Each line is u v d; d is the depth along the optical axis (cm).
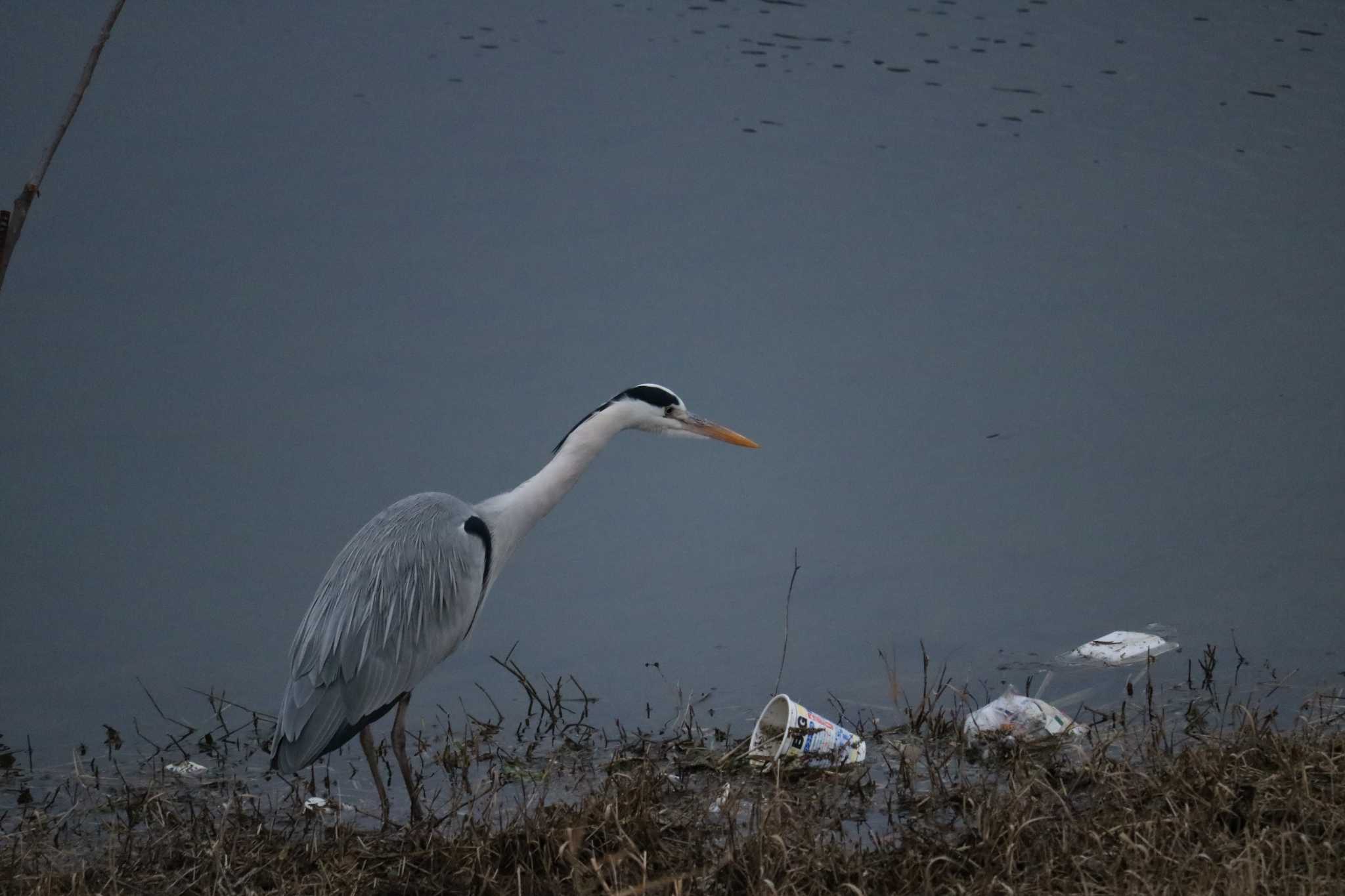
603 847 901
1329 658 1238
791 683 1269
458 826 991
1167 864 805
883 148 2223
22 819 1005
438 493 1143
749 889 838
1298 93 2362
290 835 985
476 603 1128
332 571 1083
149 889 879
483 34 2477
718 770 1073
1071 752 1057
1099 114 2314
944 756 1088
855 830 964
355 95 2255
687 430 1218
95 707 1241
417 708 1262
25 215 735
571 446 1197
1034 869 830
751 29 2567
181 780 1102
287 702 1038
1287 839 820
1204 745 973
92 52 754
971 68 2447
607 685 1284
